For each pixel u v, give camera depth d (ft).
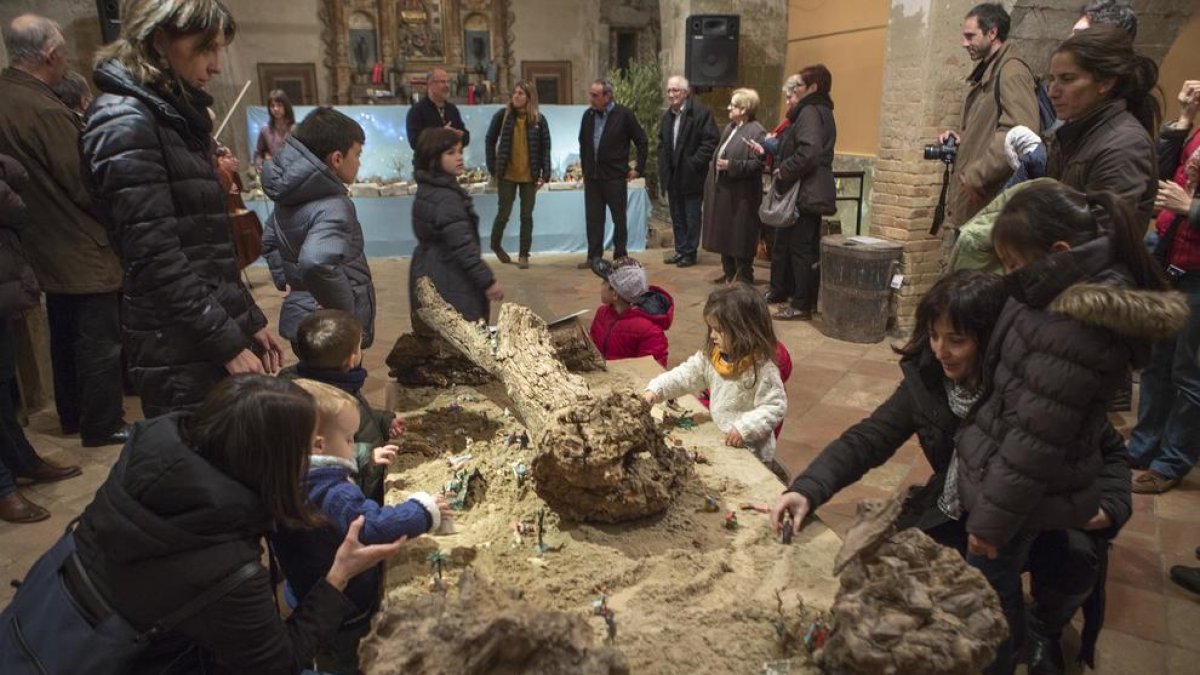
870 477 11.69
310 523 5.20
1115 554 9.66
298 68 35.65
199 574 4.70
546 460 6.10
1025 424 5.41
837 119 25.07
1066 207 5.86
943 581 4.66
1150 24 17.06
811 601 5.37
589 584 5.58
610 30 39.32
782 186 18.92
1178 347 10.55
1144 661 7.86
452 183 11.30
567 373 7.84
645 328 11.22
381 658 4.03
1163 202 9.95
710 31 24.35
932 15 16.20
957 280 6.12
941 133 16.92
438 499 6.27
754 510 6.62
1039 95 13.11
